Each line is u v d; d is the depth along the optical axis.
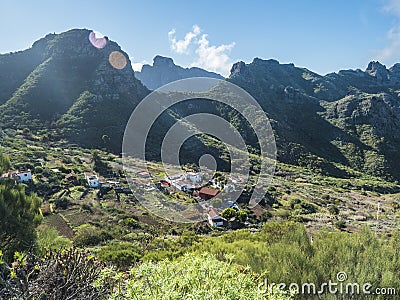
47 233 5.26
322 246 3.80
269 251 3.97
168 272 2.12
